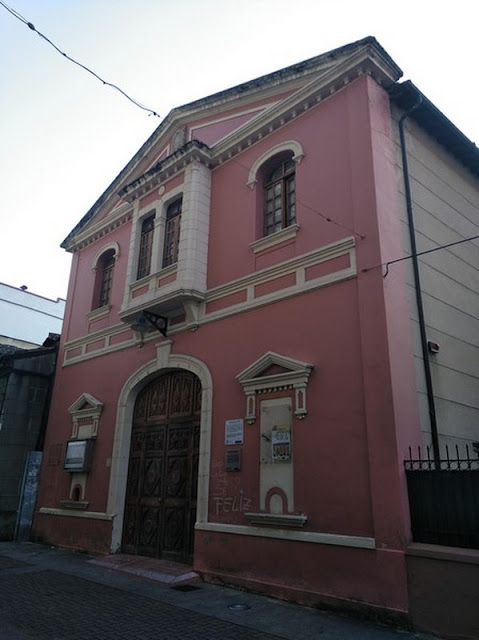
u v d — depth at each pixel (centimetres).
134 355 1176
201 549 870
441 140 1035
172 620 628
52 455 1334
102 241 1480
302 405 786
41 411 1424
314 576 700
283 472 785
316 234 873
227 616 648
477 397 882
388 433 671
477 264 1030
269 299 899
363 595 641
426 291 844
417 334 782
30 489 1340
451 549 591
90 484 1177
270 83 1060
